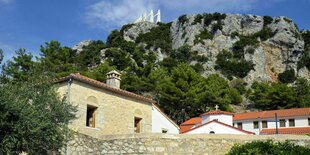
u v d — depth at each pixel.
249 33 135.00
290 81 119.00
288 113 50.75
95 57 97.38
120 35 132.62
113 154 23.53
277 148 18.34
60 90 27.83
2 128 16.83
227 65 115.62
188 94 59.25
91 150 23.78
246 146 19.30
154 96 62.34
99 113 29.28
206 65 114.94
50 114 19.52
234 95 82.06
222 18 135.12
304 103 71.50
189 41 127.00
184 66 73.38
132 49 113.38
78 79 27.94
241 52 123.12
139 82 62.09
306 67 127.00
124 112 31.84
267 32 134.00
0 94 16.89
